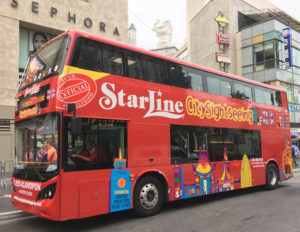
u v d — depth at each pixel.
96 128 5.55
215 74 8.61
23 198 5.50
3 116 15.24
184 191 7.12
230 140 8.70
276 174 10.61
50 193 4.89
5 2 15.59
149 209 6.40
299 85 30.56
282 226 5.50
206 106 8.06
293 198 8.50
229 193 9.70
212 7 34.22
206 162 7.82
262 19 35.16
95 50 5.80
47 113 5.20
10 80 15.59
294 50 30.25
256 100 10.10
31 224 5.97
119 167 5.85
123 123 6.03
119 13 20.28
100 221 6.10
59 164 4.94
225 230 5.28
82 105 5.38
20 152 5.88
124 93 6.14
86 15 18.50
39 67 5.89
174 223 5.81
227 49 32.50
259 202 7.95
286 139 11.41
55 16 17.19
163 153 6.74
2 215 6.54
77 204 5.11
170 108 7.06
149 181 6.44
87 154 5.36
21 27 16.69
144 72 6.65
